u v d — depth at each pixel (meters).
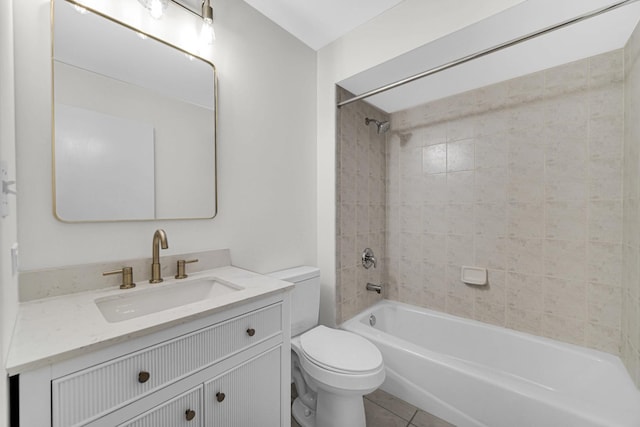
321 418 1.36
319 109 2.02
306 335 1.51
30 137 0.91
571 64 1.65
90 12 1.04
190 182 1.32
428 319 2.17
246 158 1.57
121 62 1.11
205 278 1.25
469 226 2.05
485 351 1.90
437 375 1.49
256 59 1.62
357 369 1.20
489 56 1.60
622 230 1.49
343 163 2.03
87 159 1.03
